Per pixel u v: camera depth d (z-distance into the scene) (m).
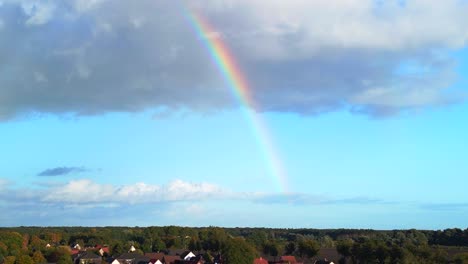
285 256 199.00
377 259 159.25
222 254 164.25
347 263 184.62
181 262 196.12
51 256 192.88
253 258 157.38
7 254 185.12
